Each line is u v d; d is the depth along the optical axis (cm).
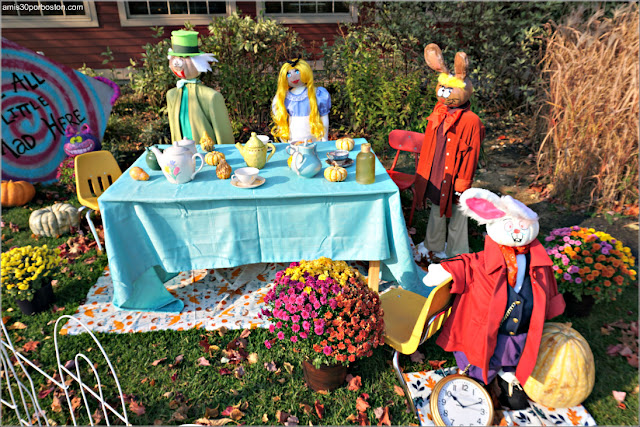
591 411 270
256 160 375
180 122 473
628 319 344
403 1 757
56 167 616
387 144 696
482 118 666
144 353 326
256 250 353
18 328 350
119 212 330
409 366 309
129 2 960
